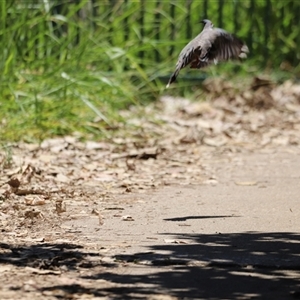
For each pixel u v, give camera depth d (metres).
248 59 22.42
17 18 16.88
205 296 7.18
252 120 18.33
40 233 9.25
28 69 16.56
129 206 10.73
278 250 8.67
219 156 14.66
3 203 10.65
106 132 15.77
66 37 17.92
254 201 11.12
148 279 7.63
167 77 21.03
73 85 16.34
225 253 8.52
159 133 16.42
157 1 21.39
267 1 22.62
